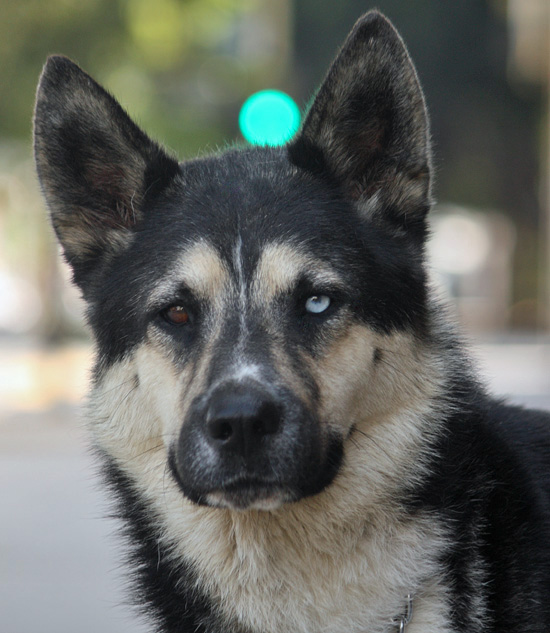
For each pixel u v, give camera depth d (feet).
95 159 19.01
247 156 19.30
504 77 112.57
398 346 17.48
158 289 17.48
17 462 45.37
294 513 16.74
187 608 17.46
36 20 67.82
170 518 17.67
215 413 15.34
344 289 17.04
